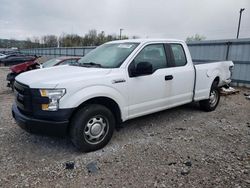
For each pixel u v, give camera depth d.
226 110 6.50
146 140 4.35
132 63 4.26
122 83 4.04
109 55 4.59
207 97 5.93
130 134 4.63
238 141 4.34
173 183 3.03
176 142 4.26
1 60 28.75
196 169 3.35
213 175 3.20
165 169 3.35
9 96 8.76
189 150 3.94
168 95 4.85
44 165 3.46
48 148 4.01
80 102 3.55
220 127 5.09
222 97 8.34
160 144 4.17
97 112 3.79
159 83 4.61
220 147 4.07
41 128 3.51
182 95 5.18
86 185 2.99
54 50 37.09
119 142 4.25
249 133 4.75
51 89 3.39
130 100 4.22
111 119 4.00
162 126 5.10
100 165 3.46
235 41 11.27
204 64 5.80
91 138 3.82
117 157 3.70
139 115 4.44
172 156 3.73
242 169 3.35
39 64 10.66
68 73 3.82
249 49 10.77
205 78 5.73
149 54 4.57
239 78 11.29
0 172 3.26
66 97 3.46
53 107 3.41
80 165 3.46
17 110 3.90
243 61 11.05
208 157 3.70
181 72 5.04
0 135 4.55
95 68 4.10
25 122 3.55
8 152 3.85
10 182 3.03
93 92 3.67
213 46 12.34
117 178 3.14
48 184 3.01
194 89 5.45
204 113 6.14
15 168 3.37
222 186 2.96
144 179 3.12
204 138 4.46
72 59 9.57
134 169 3.35
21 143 4.20
